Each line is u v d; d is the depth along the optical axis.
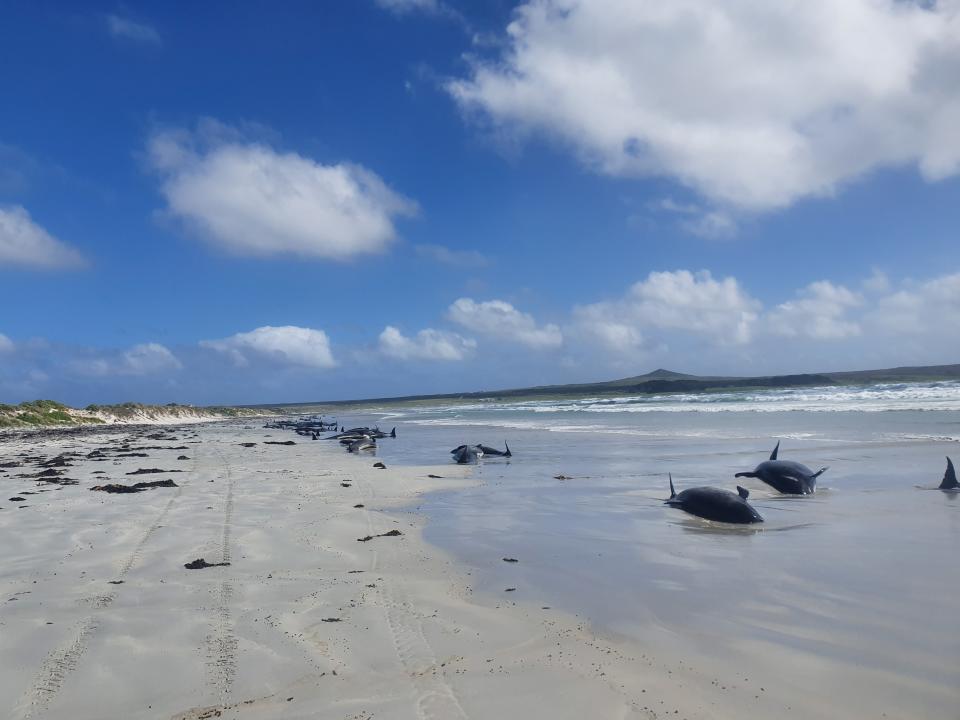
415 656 5.32
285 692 4.71
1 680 4.93
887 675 4.84
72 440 34.66
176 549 8.85
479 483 15.56
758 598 6.64
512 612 6.41
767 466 13.91
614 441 24.78
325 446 29.09
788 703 4.45
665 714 4.32
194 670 5.05
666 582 7.30
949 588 6.70
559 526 10.48
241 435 40.59
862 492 12.40
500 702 4.51
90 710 4.49
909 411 29.44
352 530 10.20
